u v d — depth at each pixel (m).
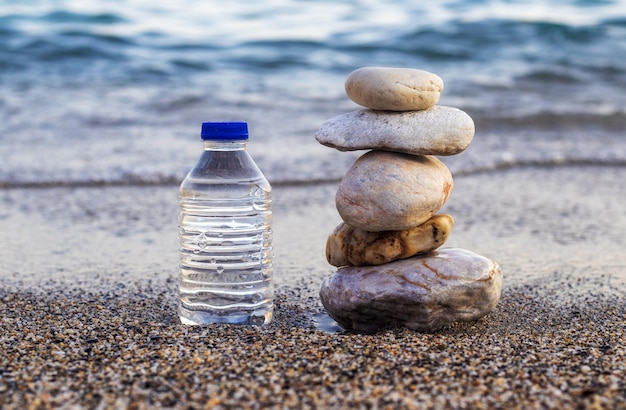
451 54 3.08
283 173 1.50
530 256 1.06
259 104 2.22
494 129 1.96
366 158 0.79
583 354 0.75
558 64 2.87
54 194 1.38
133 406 0.66
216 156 0.83
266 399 0.67
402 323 0.80
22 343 0.76
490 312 0.85
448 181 0.80
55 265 1.02
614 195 1.38
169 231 1.18
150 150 1.71
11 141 1.77
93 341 0.77
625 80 2.63
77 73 2.67
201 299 0.83
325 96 2.34
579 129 1.97
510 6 4.12
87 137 1.83
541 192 1.40
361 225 0.79
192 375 0.70
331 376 0.70
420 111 0.78
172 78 2.63
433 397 0.67
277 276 0.98
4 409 0.65
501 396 0.67
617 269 1.01
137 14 3.79
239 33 3.47
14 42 3.00
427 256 0.81
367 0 4.23
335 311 0.81
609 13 3.91
